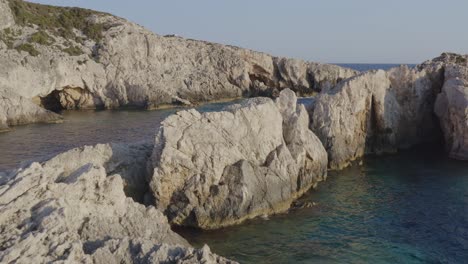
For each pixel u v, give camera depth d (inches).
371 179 1405.0
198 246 893.2
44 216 625.0
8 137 1895.9
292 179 1170.6
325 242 925.2
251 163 1106.7
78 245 578.2
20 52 2650.1
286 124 1282.0
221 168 1042.7
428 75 1929.1
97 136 1935.3
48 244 573.3
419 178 1418.6
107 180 777.6
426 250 895.7
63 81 2834.6
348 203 1175.6
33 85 2596.0
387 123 1737.2
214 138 1058.1
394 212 1112.8
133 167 1062.4
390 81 1830.7
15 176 728.3
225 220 1001.5
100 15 3646.7
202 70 3708.2
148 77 3235.7
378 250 892.0
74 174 792.9
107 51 3216.0
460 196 1238.3
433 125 1945.1
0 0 2851.9
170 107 3073.3
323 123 1560.0
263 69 3914.9
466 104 1606.8
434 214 1100.5
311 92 3900.1
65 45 3073.3
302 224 1022.4
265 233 965.2
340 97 1595.7
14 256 535.5
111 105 3058.6
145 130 2095.2
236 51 3890.3
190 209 991.0
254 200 1050.1
